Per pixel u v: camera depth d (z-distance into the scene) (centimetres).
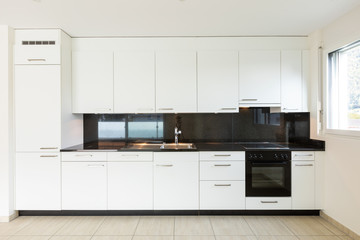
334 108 294
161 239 248
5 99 291
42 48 299
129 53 322
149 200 300
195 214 306
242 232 262
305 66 324
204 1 234
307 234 258
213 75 323
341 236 254
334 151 280
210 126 362
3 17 267
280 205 299
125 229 269
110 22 281
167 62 323
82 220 292
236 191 300
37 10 250
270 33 318
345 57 282
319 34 305
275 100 324
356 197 246
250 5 242
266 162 300
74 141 336
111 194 300
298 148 302
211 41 327
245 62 324
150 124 362
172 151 299
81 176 300
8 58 292
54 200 299
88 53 322
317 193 299
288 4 240
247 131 362
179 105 323
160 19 274
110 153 300
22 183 299
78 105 323
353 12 250
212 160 300
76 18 270
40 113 299
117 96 323
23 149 299
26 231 265
